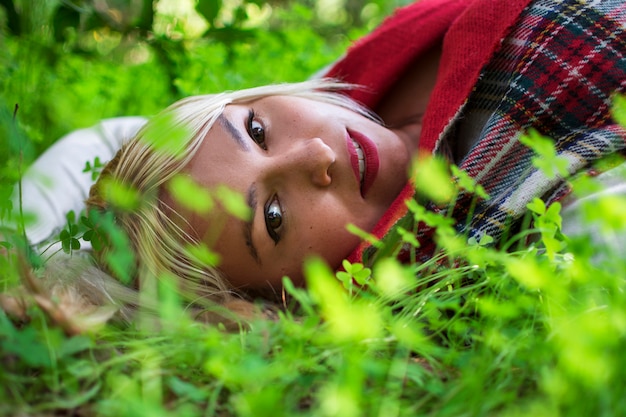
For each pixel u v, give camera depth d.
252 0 2.20
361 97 2.00
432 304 1.10
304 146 1.56
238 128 1.58
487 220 1.45
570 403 0.80
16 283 1.09
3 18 2.17
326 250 1.60
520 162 1.53
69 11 2.08
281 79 2.86
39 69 2.32
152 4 2.12
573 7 1.60
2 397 0.86
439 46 2.00
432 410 0.88
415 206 1.07
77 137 2.31
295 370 0.92
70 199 2.11
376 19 3.80
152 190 1.53
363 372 0.84
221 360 0.89
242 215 0.94
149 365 0.92
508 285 1.10
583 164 1.44
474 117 1.73
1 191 1.11
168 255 1.53
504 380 0.92
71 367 0.89
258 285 1.62
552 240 1.02
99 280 1.44
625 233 1.27
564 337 0.84
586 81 1.53
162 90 2.69
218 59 2.63
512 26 1.68
